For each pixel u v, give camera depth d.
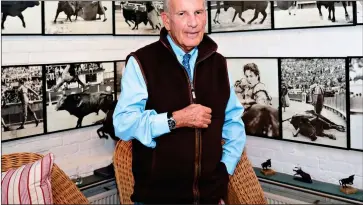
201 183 1.49
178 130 1.41
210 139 1.46
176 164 1.43
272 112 2.58
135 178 1.52
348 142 2.24
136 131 1.36
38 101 2.30
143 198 1.49
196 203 1.48
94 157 2.64
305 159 2.48
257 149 2.72
